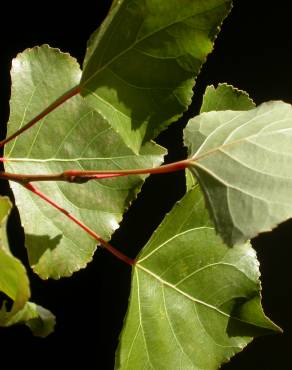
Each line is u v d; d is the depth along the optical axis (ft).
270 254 3.23
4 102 3.03
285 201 1.40
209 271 1.64
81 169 1.72
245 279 1.63
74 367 3.20
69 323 3.19
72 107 1.72
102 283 3.20
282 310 3.21
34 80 1.70
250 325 1.63
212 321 1.64
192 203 1.63
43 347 3.17
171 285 1.64
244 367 3.26
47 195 1.70
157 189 3.18
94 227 1.71
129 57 1.54
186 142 1.51
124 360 1.61
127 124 1.57
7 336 3.13
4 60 3.00
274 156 1.45
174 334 1.64
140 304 1.63
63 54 1.72
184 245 1.65
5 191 2.95
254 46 3.07
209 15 1.50
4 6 2.95
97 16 3.00
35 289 3.14
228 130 1.50
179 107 1.55
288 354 3.22
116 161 1.72
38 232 1.68
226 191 1.43
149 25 1.52
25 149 1.69
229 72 3.09
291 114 1.50
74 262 1.70
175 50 1.53
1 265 1.45
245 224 1.40
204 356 1.64
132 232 3.20
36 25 2.99
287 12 3.03
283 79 3.07
